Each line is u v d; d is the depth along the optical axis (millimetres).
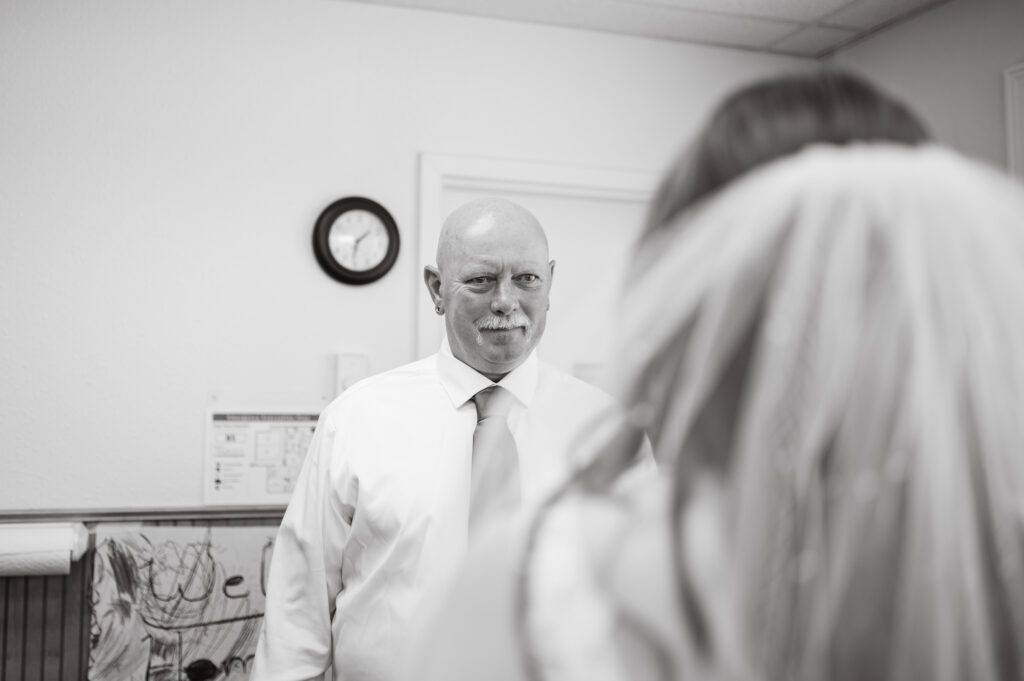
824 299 393
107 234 2271
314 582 1627
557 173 2646
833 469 382
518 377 1612
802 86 459
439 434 1641
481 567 451
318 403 2395
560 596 412
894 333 388
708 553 389
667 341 421
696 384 402
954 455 381
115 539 2221
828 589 376
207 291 2334
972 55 2457
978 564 377
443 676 424
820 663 374
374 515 1579
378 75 2504
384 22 2518
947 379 387
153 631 2227
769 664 376
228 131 2373
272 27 2420
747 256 406
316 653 1607
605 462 437
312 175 2432
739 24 2695
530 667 401
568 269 2707
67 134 2256
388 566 1553
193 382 2309
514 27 2645
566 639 400
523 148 2639
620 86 2752
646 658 386
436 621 448
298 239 2408
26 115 2229
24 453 2186
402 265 2492
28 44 2236
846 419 382
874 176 417
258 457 2336
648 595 394
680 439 405
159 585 2238
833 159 424
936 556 373
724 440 396
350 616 1570
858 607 374
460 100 2580
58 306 2229
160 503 2266
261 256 2379
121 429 2252
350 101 2475
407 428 1651
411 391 1707
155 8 2330
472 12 2580
